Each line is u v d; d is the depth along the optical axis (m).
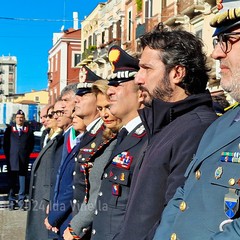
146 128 2.71
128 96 3.25
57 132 5.52
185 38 2.68
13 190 10.28
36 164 5.51
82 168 3.85
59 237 4.40
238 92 2.00
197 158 2.09
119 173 3.07
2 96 84.25
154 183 2.42
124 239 2.49
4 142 10.38
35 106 30.91
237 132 1.93
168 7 23.88
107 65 35.28
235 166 1.85
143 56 2.71
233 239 1.72
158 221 2.33
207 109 2.55
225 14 2.02
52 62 50.75
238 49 2.00
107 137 3.59
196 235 1.93
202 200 1.95
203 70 2.68
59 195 4.38
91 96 4.24
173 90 2.65
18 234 7.70
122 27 32.28
